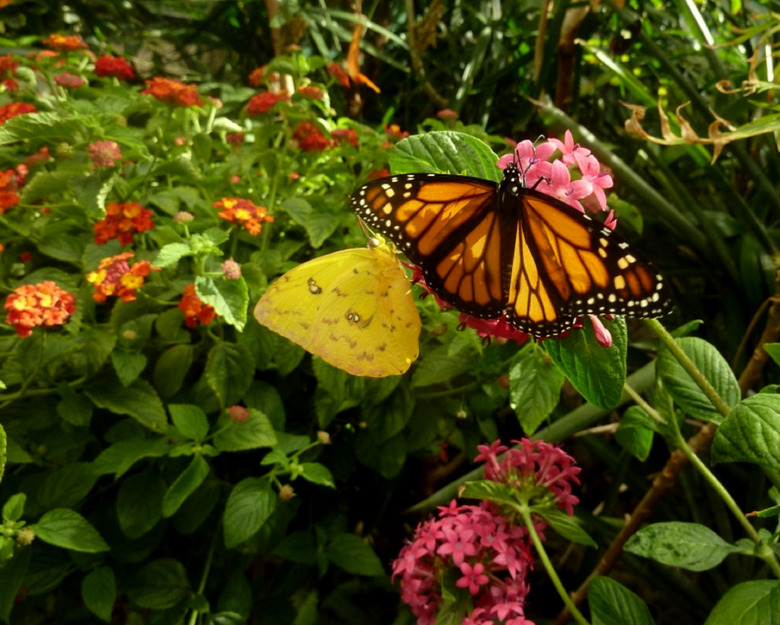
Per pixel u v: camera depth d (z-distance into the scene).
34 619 0.35
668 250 0.52
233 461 0.38
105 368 0.33
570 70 0.50
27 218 0.35
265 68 0.48
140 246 0.38
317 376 0.33
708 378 0.24
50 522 0.27
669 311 0.16
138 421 0.33
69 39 0.48
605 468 0.49
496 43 0.64
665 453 0.43
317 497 0.40
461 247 0.18
